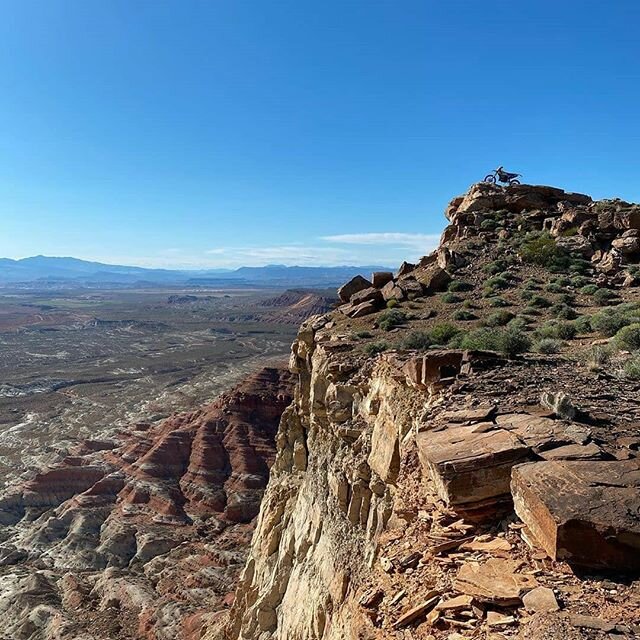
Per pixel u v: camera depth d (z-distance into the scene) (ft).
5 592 199.31
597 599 22.30
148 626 161.38
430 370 53.36
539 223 153.17
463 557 27.81
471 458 32.01
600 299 104.94
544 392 45.14
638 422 37.40
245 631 93.20
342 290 131.95
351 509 64.54
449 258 136.15
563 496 26.43
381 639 25.80
